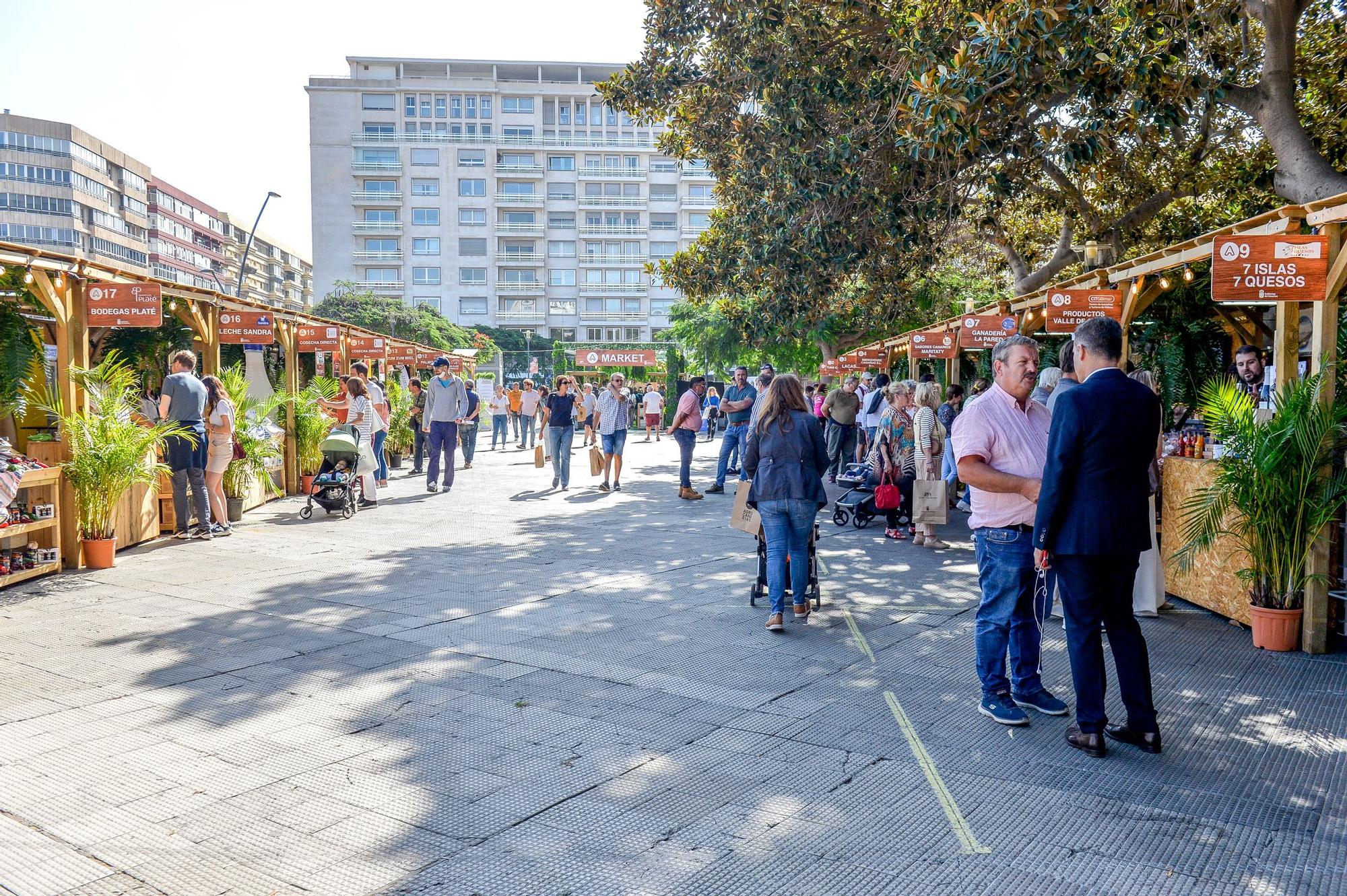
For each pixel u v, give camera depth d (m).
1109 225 14.95
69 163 90.56
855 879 3.22
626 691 5.25
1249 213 15.15
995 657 4.86
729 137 16.08
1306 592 6.10
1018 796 3.91
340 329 16.81
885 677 5.56
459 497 15.20
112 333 13.41
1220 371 11.72
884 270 15.53
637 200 91.31
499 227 90.00
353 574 8.62
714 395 34.50
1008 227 19.00
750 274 15.33
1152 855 3.40
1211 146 14.86
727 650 6.11
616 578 8.50
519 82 90.00
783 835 3.54
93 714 4.80
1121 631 4.44
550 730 4.64
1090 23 9.42
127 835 3.49
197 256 123.12
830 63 13.05
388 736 4.54
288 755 4.28
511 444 29.39
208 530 10.61
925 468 10.27
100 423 8.70
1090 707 4.36
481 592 7.85
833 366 24.89
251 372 15.54
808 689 5.32
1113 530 4.24
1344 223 6.02
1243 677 5.57
